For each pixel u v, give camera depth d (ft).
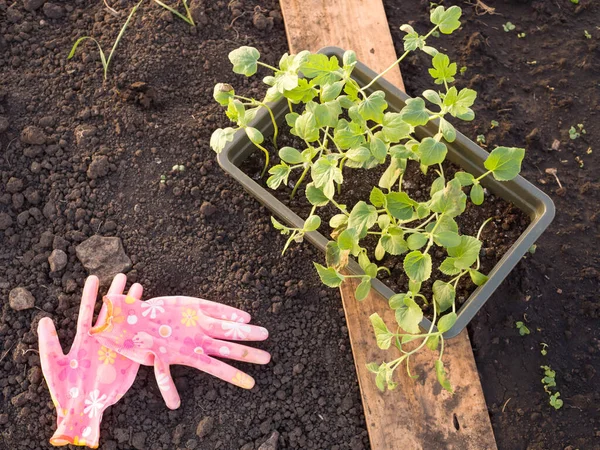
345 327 3.28
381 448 3.08
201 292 3.30
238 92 3.56
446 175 3.26
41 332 3.11
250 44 3.65
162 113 3.50
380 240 2.85
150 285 3.29
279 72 2.79
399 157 2.72
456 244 2.61
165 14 3.58
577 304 3.33
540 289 3.34
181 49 3.58
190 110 3.52
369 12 3.65
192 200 3.40
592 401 3.19
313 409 3.19
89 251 3.29
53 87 3.51
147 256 3.33
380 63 3.58
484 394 3.20
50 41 3.58
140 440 3.10
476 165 3.17
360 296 2.80
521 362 3.25
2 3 3.62
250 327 3.17
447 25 2.78
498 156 2.64
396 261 3.20
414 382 3.15
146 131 3.46
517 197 3.13
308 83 2.86
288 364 3.23
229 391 3.17
